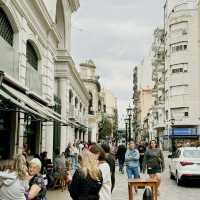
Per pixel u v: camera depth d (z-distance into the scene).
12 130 15.73
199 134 59.78
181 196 14.73
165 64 68.88
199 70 60.47
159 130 76.44
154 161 14.17
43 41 20.92
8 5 14.25
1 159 14.79
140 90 120.38
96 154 6.73
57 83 33.16
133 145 15.34
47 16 20.16
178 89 61.72
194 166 17.44
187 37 61.38
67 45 33.62
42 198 7.02
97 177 5.64
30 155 18.53
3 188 5.84
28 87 17.09
